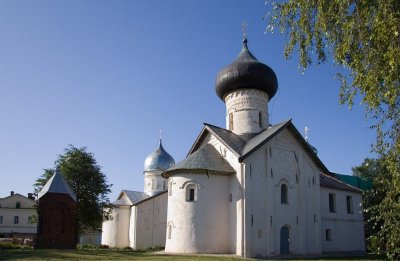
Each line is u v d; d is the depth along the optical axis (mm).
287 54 13102
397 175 10727
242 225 30203
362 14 10414
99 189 43031
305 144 36094
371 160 13758
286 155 34938
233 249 30734
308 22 12344
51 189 31281
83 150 43719
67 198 31484
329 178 42906
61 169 41562
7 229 77062
